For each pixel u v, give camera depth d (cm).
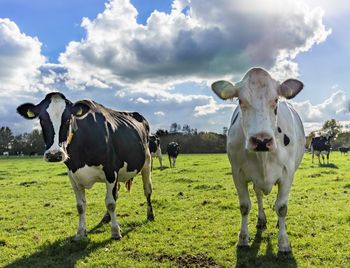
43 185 734
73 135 267
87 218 381
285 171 240
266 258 233
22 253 265
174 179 734
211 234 292
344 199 433
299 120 283
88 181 285
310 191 506
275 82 218
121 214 388
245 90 213
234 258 236
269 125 206
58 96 262
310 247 252
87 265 234
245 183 252
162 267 226
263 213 304
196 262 231
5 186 741
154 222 341
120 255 250
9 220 392
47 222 373
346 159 1363
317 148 1138
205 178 756
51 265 238
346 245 253
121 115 341
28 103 260
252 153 234
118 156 298
